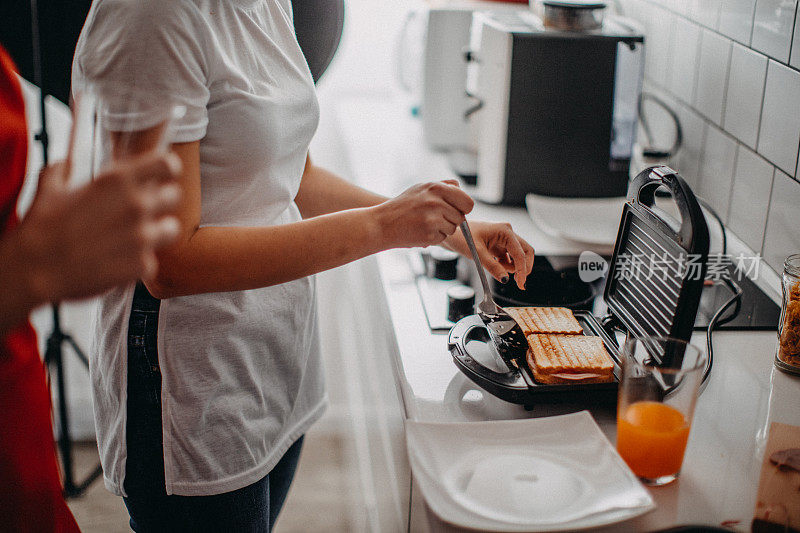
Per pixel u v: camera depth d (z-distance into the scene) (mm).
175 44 810
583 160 1643
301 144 1024
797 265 1043
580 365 931
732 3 1396
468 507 729
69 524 1016
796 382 1020
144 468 1017
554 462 804
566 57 1556
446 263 1313
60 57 1453
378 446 1464
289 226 899
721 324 1164
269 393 1079
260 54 959
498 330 1036
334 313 2504
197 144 851
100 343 1006
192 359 973
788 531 732
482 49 1660
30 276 541
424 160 1938
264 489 1109
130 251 550
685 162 1647
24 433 906
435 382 1007
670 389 791
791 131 1214
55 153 2141
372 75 2541
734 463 842
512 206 1693
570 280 1304
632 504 726
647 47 1852
